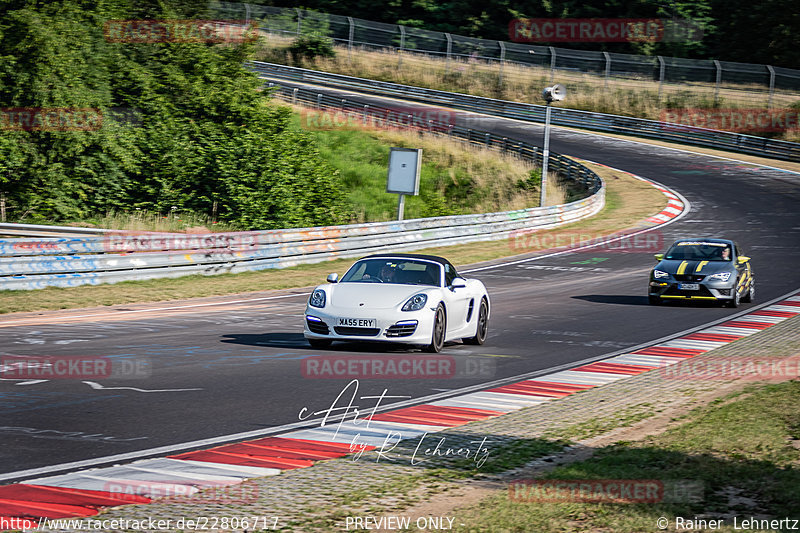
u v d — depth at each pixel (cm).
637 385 3647
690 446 2472
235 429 2698
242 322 5412
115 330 4841
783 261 9856
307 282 7744
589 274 8950
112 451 2384
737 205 14912
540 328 5531
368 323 4203
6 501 1900
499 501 1920
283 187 12100
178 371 3653
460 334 4612
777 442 2514
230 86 13312
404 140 18400
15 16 10069
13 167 10038
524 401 3288
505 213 11831
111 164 10944
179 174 11594
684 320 6016
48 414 2797
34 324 4984
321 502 1912
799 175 18250
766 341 5009
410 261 4747
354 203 14975
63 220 10181
